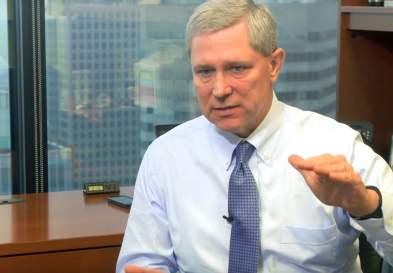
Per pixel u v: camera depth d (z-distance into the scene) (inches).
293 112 71.9
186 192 71.1
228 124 64.4
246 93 63.1
